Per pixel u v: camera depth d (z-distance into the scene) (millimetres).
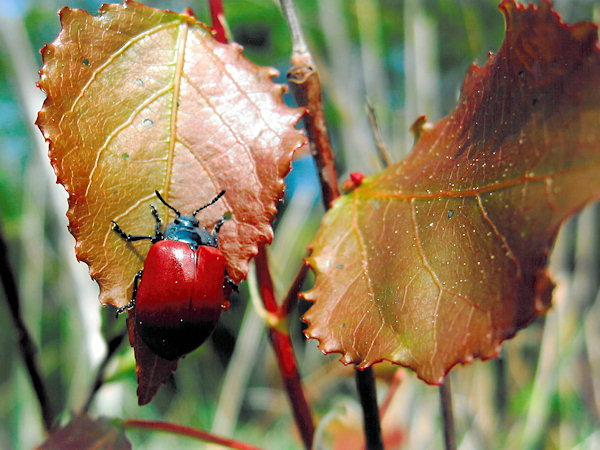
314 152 58
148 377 51
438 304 48
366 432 56
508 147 46
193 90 53
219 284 57
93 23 52
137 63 53
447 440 61
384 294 51
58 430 61
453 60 209
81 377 128
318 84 58
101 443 60
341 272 53
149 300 54
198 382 193
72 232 49
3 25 115
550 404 165
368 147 137
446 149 53
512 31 47
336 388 153
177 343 53
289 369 62
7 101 247
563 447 163
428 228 50
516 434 159
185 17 54
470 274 47
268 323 62
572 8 161
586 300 172
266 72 54
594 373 172
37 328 148
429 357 47
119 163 51
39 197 151
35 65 116
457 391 168
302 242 172
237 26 209
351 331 51
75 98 51
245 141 52
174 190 51
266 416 203
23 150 237
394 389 71
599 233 178
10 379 168
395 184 54
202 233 58
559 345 159
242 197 52
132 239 50
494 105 49
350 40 207
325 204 58
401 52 229
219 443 64
